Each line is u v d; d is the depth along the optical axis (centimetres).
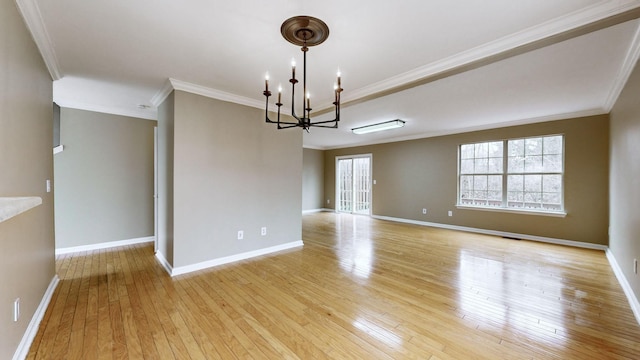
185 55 243
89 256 379
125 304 236
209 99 335
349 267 340
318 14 182
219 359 166
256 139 385
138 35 210
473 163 578
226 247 353
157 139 381
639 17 168
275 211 411
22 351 164
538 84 310
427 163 650
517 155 515
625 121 291
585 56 239
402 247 440
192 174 320
